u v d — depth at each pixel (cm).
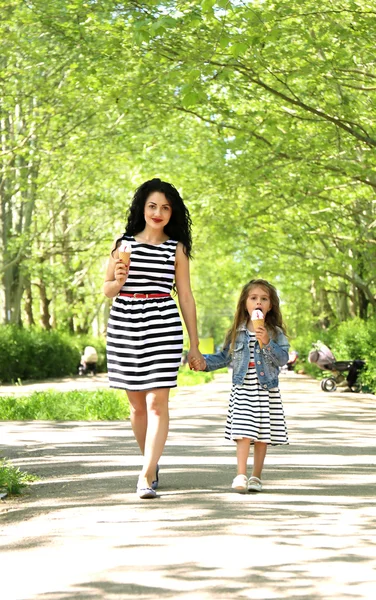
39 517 677
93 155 3466
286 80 2116
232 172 2573
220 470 937
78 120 3384
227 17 1969
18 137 3238
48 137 3297
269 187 2670
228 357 812
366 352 2778
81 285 5619
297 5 1977
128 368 775
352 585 480
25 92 3112
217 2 1520
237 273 4234
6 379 3778
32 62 2952
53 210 4534
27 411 1759
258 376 796
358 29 1967
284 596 458
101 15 2275
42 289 4988
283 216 3338
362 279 3981
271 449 1186
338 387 3067
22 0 2506
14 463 1028
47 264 4056
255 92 2269
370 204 3378
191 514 673
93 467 975
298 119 2398
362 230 3353
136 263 782
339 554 552
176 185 3103
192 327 796
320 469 965
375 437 1388
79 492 793
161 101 2400
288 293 5106
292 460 1053
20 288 4038
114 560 532
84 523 645
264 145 2483
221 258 4328
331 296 5728
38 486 841
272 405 808
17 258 3844
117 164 3956
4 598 457
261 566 519
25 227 3966
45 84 3070
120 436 1350
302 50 2020
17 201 3966
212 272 5797
